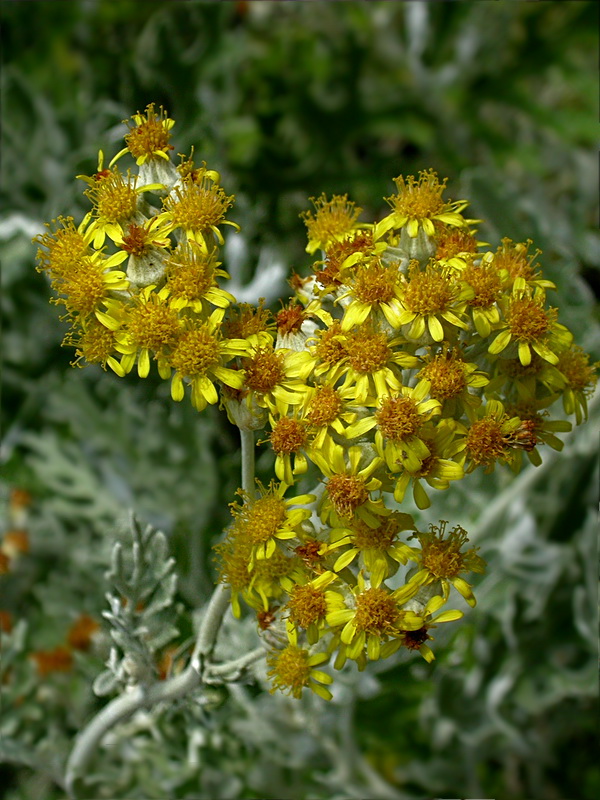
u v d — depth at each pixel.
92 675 0.46
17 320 0.49
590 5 0.56
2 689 0.45
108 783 0.44
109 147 0.48
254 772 0.44
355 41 0.56
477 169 0.49
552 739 0.46
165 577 0.41
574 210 0.53
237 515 0.36
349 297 0.36
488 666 0.46
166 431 0.48
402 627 0.35
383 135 0.56
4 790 0.45
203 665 0.38
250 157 0.51
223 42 0.52
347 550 0.35
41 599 0.46
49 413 0.48
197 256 0.36
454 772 0.45
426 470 0.35
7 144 0.51
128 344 0.35
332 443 0.35
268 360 0.35
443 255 0.36
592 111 0.56
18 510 0.47
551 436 0.36
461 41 0.58
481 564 0.36
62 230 0.36
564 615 0.46
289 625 0.35
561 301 0.47
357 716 0.46
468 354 0.36
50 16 0.52
